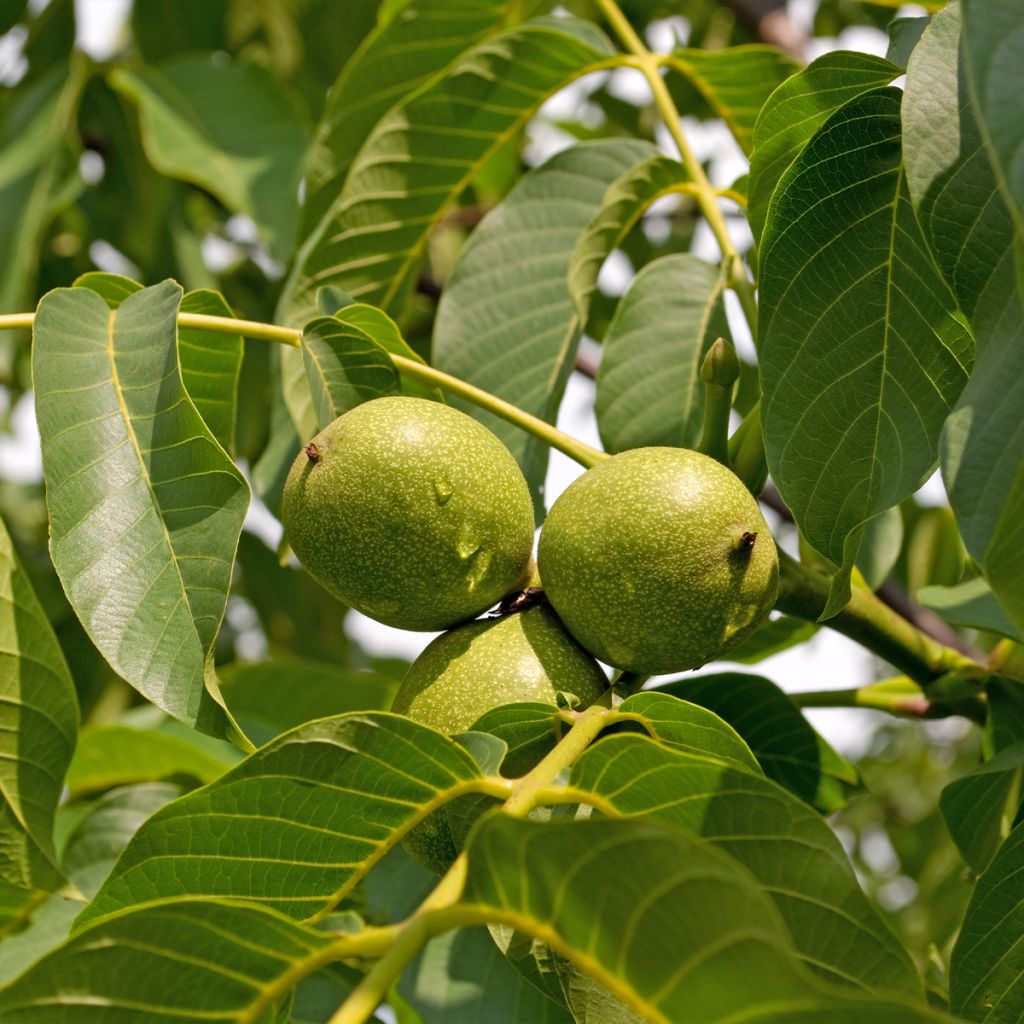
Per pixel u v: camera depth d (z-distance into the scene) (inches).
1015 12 20.4
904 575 33.3
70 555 23.3
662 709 23.1
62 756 24.7
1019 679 26.8
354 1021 20.4
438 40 30.3
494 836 20.3
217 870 22.5
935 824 38.3
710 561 24.0
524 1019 26.1
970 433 21.6
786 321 23.7
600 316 38.1
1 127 33.6
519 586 25.1
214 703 22.9
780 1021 19.8
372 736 22.1
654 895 20.1
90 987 20.8
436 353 28.1
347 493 24.3
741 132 29.8
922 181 22.6
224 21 38.4
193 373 26.5
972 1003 23.1
